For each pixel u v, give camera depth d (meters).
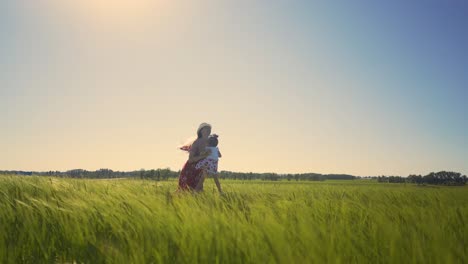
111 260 3.66
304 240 3.19
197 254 3.44
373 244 3.39
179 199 5.77
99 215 4.92
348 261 3.07
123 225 4.56
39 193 7.11
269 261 3.12
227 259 3.32
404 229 3.68
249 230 3.76
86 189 7.55
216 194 6.55
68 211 4.95
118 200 5.54
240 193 7.96
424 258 2.88
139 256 3.53
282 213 4.58
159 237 3.88
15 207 5.58
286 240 3.26
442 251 2.84
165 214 4.52
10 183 7.76
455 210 4.88
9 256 3.96
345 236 3.46
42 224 4.83
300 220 3.84
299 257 2.93
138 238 4.08
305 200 6.38
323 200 6.01
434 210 5.05
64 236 4.46
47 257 4.06
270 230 3.51
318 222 4.05
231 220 4.18
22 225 4.89
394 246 3.04
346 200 6.03
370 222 4.26
